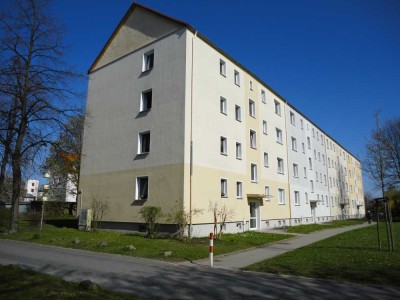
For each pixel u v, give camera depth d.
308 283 8.65
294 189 36.16
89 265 10.79
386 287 8.16
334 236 21.84
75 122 23.12
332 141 57.91
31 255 12.77
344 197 61.97
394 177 41.69
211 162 21.61
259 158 28.62
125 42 24.86
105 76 25.78
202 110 21.34
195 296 7.32
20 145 21.62
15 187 21.48
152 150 20.88
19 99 21.55
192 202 19.33
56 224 28.42
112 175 23.17
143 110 22.33
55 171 38.56
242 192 25.02
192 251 14.02
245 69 27.80
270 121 31.92
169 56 21.50
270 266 10.97
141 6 23.98
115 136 23.67
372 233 23.31
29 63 21.81
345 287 8.20
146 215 18.72
